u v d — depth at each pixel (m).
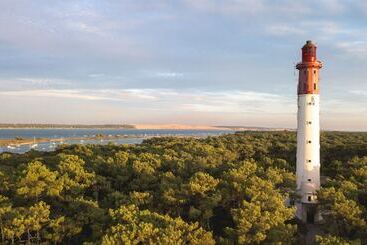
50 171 87.69
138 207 72.06
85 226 73.19
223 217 79.25
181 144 164.12
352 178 87.81
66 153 129.38
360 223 64.69
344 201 69.75
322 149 152.50
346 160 132.12
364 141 185.88
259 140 195.75
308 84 89.12
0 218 64.25
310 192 88.38
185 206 78.00
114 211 64.50
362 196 77.62
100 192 88.94
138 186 87.81
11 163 112.56
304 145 89.94
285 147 163.38
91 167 101.06
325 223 75.31
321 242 55.34
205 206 73.56
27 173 79.31
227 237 68.88
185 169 98.50
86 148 139.00
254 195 71.56
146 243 54.19
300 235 75.62
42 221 65.44
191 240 56.47
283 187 92.50
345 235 66.81
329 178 109.88
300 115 90.50
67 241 70.19
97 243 55.31
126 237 52.50
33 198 75.75
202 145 154.62
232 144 169.50
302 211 88.75
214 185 79.31
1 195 74.06
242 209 66.62
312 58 89.06
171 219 60.28
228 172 86.31
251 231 63.50
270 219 64.94
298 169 91.19
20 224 62.06
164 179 86.31
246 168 90.56
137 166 96.00
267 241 62.88
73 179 85.94
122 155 109.88
